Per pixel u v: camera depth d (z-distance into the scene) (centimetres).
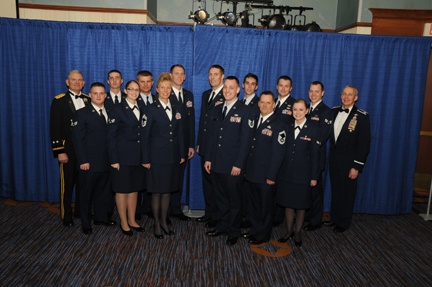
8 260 298
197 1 747
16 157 423
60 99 352
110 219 385
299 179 325
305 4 770
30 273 280
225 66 396
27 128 415
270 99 314
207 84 396
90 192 346
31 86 407
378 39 398
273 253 328
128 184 337
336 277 292
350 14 692
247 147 319
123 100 337
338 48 399
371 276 296
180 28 395
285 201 334
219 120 338
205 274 288
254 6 693
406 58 401
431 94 514
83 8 593
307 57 400
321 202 382
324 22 780
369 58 401
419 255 336
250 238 346
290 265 308
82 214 349
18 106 414
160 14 748
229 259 313
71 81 355
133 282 273
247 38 393
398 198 430
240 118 323
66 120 352
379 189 427
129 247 328
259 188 327
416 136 416
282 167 334
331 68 402
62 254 311
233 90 322
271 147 316
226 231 358
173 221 394
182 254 319
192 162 406
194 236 356
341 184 378
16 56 404
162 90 324
